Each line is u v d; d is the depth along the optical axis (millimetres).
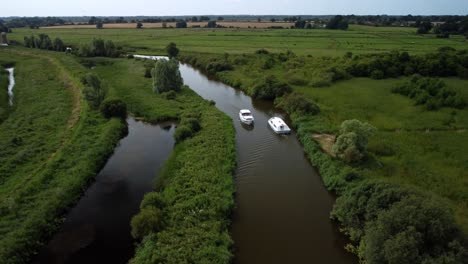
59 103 58844
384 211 23281
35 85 72188
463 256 20047
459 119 49875
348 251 25703
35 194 30875
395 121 49500
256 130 49938
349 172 33469
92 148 40562
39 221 27156
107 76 81875
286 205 31484
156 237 25078
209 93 70688
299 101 54875
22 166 36125
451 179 32875
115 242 26812
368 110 54812
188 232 25578
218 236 25469
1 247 23922
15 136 43500
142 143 45688
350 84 72938
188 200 29609
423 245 20891
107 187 34562
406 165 35812
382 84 72688
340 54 101875
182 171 34656
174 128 51312
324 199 32531
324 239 27062
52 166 35344
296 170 38156
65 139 43500
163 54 115625
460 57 81250
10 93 68250
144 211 26391
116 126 48031
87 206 31391
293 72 79438
